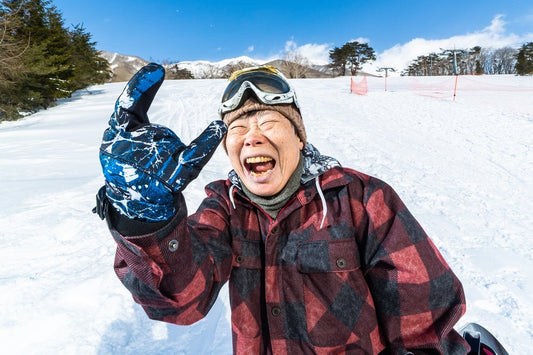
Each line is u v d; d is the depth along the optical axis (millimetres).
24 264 2803
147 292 818
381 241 936
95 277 2562
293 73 56156
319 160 1065
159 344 1954
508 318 2232
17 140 10648
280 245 1019
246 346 1021
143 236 718
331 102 15578
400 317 883
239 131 986
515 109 12320
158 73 757
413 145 8016
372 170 6215
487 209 4387
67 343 1886
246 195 1077
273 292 998
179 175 690
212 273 934
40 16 24016
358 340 915
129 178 679
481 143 8008
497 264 2963
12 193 4770
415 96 16875
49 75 23203
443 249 3289
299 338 961
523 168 6211
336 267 934
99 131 11867
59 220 3738
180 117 12922
